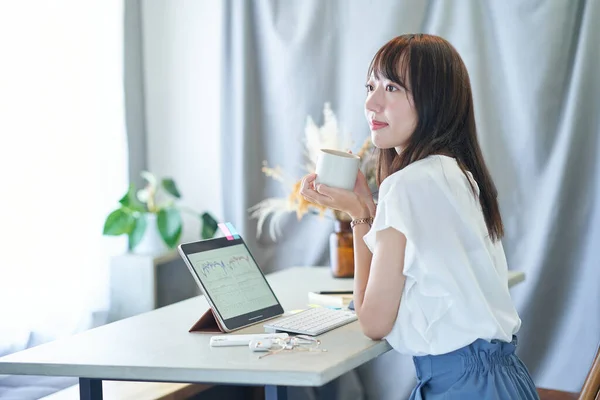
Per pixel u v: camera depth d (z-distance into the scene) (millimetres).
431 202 1503
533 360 2730
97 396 1700
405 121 1597
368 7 2926
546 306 2707
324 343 1604
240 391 2824
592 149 2627
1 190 2641
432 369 1545
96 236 3002
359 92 2967
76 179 2926
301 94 3066
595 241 2621
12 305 2648
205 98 3334
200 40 3322
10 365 1545
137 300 3018
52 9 2846
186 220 3398
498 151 2766
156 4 3377
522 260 2746
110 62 3137
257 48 3145
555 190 2652
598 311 2619
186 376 1453
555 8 2627
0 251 2627
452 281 1483
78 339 1716
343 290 2236
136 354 1568
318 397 3084
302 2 3041
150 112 3412
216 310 1758
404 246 1504
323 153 1699
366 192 1740
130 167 3295
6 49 2668
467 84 1629
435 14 2830
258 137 3172
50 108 2830
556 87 2658
